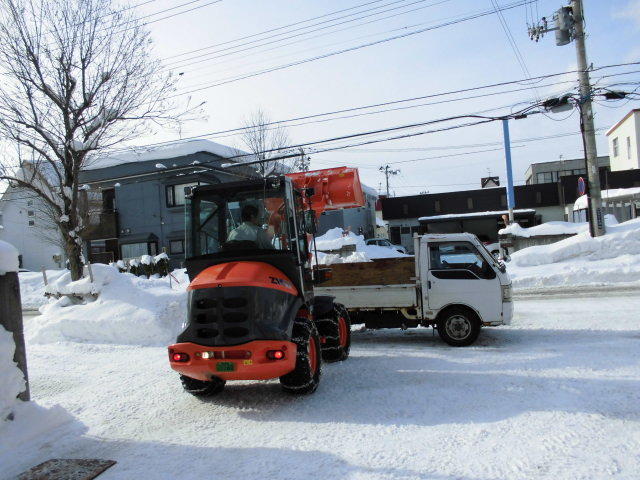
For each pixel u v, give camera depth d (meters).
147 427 4.84
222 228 6.13
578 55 18.03
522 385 5.46
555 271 16.83
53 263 42.38
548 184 38.31
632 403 4.71
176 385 6.27
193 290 5.21
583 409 4.63
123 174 32.44
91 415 5.24
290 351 5.05
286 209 5.85
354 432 4.41
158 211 31.72
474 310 7.92
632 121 36.75
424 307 8.11
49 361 7.83
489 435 4.16
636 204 24.28
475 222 29.95
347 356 7.40
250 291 5.04
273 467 3.78
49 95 11.70
